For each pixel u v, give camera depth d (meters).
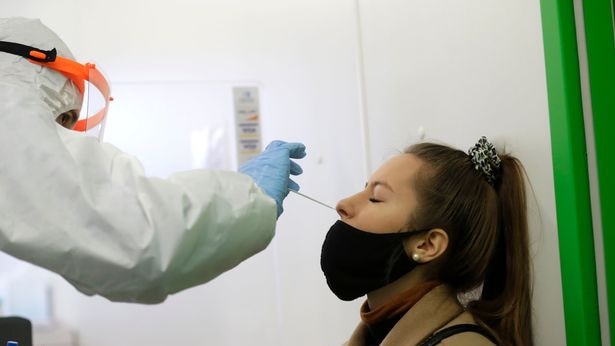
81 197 0.83
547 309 1.07
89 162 0.86
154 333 1.95
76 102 1.08
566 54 0.98
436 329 0.99
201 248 0.87
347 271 1.06
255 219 0.90
